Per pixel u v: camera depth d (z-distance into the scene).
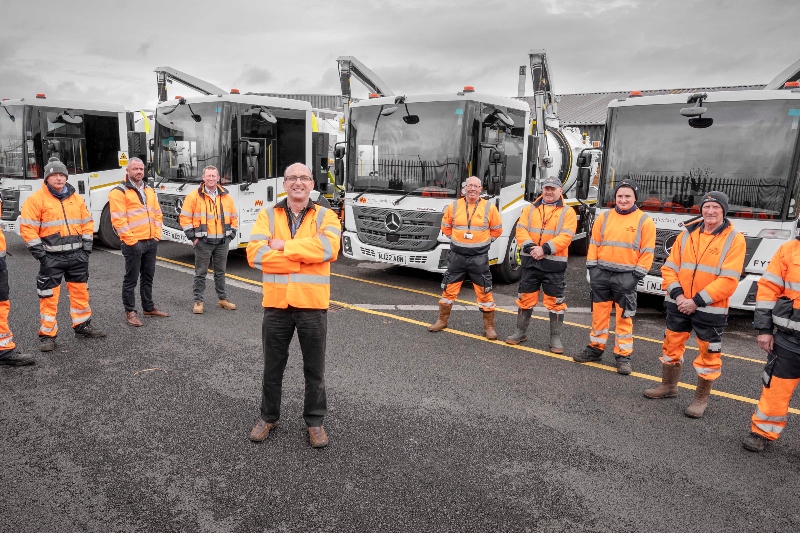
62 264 5.56
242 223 9.56
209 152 9.36
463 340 6.31
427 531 2.98
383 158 8.59
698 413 4.48
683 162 7.00
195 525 2.98
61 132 10.72
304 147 10.55
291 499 3.23
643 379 5.30
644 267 5.24
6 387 4.68
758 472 3.68
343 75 11.88
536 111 10.59
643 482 3.51
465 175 8.03
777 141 6.47
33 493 3.23
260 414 4.30
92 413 4.25
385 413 4.39
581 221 11.96
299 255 3.56
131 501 3.18
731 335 6.86
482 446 3.90
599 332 5.59
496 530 3.00
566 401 4.73
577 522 3.09
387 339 6.25
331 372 5.22
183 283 8.66
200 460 3.63
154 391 4.67
